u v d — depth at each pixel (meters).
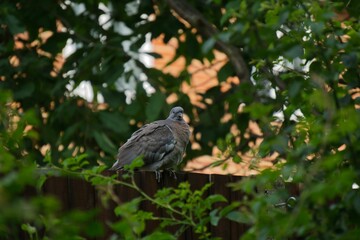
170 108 18.38
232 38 10.41
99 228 7.11
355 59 9.73
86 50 19.62
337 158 7.92
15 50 19.70
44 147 20.77
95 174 9.91
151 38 20.03
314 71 9.91
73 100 19.02
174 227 11.47
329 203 10.24
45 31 19.92
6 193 6.61
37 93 19.42
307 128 9.59
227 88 21.34
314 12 9.68
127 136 19.38
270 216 8.27
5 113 8.88
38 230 10.50
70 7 20.28
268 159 16.03
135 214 9.54
